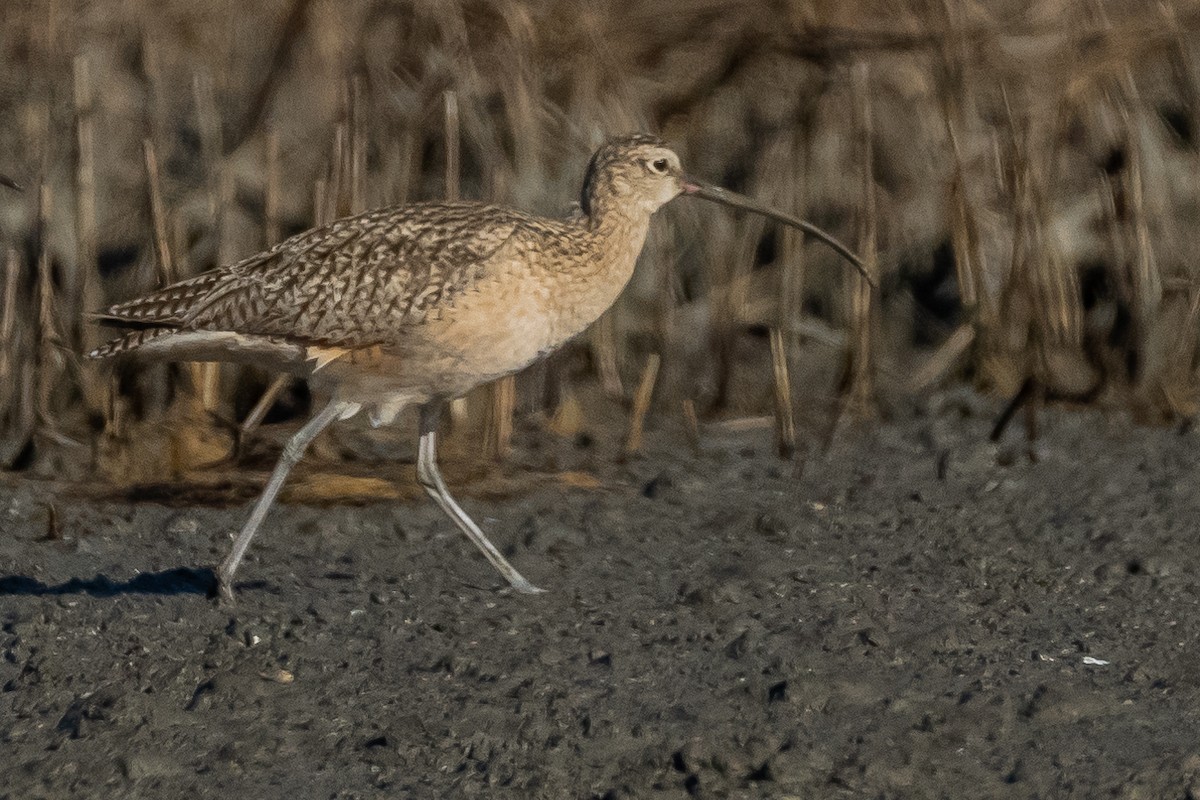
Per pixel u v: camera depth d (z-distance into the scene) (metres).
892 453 20.19
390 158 21.67
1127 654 13.93
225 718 12.66
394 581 15.73
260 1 24.52
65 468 19.38
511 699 12.94
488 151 20.80
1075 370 21.95
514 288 14.70
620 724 12.49
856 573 15.97
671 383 22.05
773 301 23.70
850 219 23.48
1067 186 23.62
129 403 20.31
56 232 22.20
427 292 14.52
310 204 21.84
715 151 23.95
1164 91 24.14
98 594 15.17
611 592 15.41
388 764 11.96
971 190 23.39
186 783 11.73
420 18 22.27
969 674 13.46
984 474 19.30
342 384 15.00
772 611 14.84
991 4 24.52
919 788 11.63
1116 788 11.52
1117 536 16.86
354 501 18.06
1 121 23.39
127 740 12.29
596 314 15.50
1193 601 15.18
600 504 18.23
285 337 14.73
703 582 15.44
